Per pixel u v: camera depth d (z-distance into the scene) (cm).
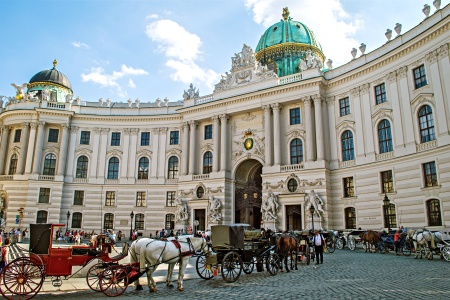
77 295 1377
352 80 4238
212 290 1475
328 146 4331
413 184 3431
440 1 3428
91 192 5553
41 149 5516
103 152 5697
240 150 4931
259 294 1355
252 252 1850
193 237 1650
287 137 4588
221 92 5184
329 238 3256
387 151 3791
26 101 5681
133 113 5844
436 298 1178
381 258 2575
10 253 2972
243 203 4888
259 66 4997
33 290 1287
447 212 3088
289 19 6062
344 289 1395
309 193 4109
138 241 1505
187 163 5303
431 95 3353
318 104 4350
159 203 5478
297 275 1852
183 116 5444
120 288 1478
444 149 3158
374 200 3788
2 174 5625
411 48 3603
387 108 3806
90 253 1416
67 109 5728
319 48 5753
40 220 5269
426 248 2534
